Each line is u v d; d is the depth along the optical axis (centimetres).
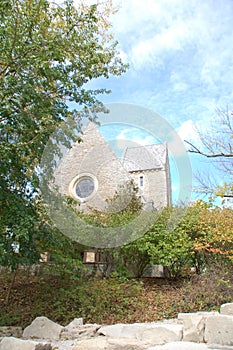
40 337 493
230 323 386
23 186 651
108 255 902
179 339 409
